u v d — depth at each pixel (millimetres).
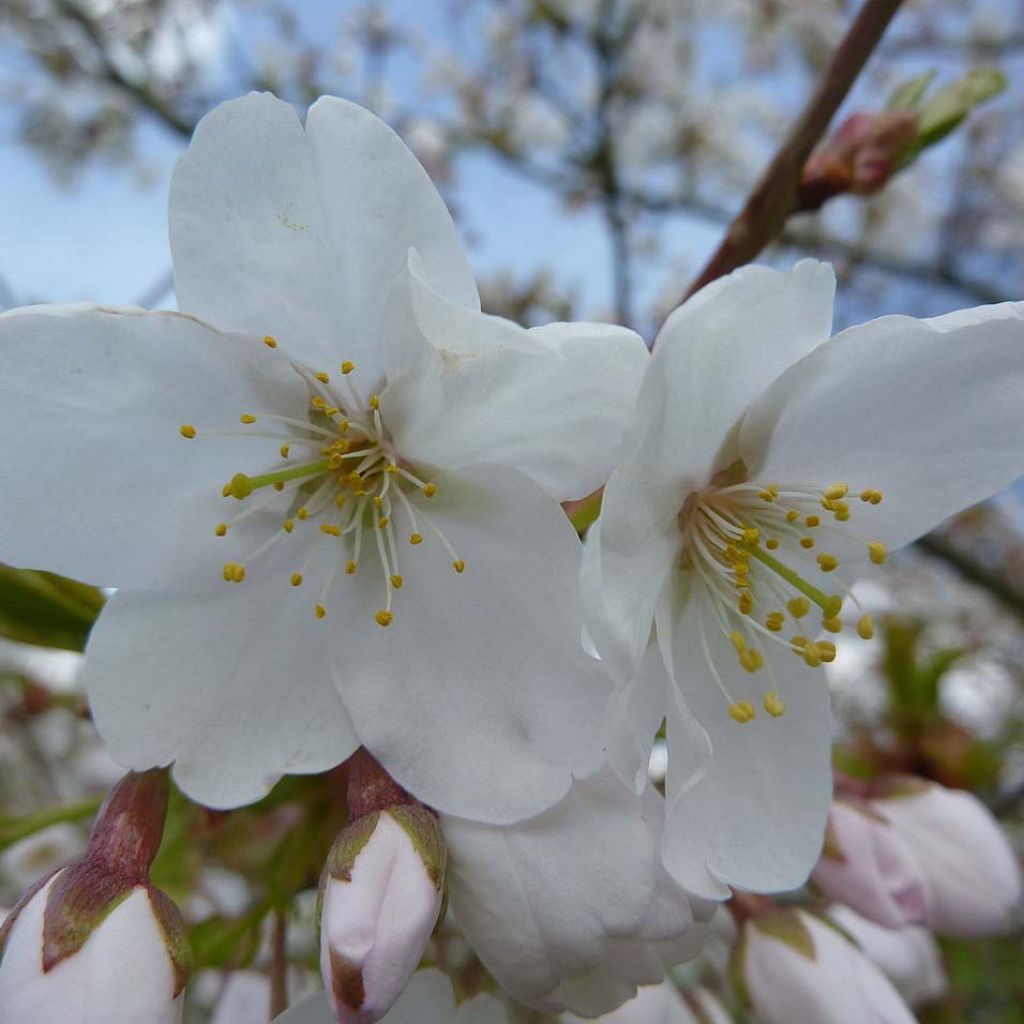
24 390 62
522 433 64
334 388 70
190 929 81
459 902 62
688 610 72
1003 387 68
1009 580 302
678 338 59
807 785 71
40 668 207
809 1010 79
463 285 62
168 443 67
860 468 72
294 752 66
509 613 65
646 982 65
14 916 59
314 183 62
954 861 92
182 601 67
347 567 69
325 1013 64
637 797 62
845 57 83
